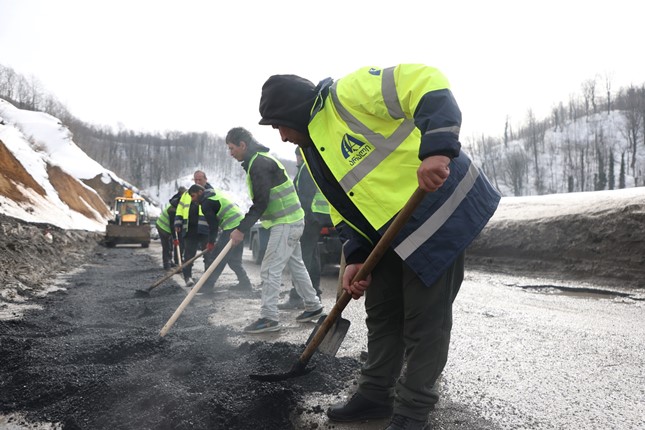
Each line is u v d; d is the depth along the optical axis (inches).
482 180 77.5
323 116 76.5
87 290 249.0
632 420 82.6
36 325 153.0
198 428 78.2
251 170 150.0
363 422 84.4
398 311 82.8
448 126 61.4
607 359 118.0
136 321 168.2
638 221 257.0
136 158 5073.8
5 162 688.4
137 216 803.4
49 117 2058.3
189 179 4813.0
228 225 239.6
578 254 281.3
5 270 250.4
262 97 81.9
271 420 83.4
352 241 82.7
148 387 92.8
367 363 86.7
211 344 131.0
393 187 71.7
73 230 666.2
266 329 150.2
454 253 70.7
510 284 261.7
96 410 86.4
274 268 152.2
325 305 200.7
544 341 135.8
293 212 155.1
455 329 151.4
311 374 102.3
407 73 67.6
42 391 93.8
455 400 92.9
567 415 85.1
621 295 223.5
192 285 262.2
